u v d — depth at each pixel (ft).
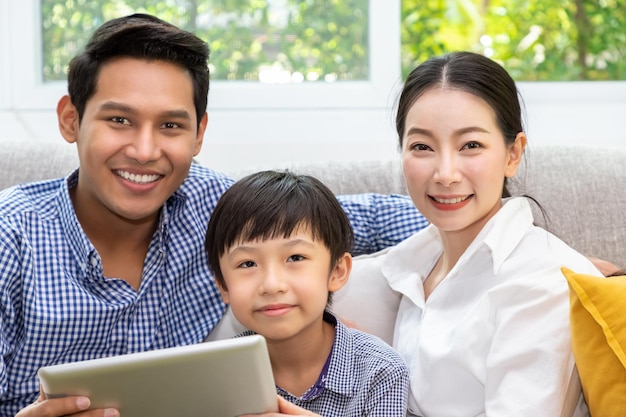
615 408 3.29
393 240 4.75
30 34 6.35
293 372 3.91
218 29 6.49
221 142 6.18
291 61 6.57
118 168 3.86
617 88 6.64
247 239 3.67
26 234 3.90
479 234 3.94
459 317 3.89
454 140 3.79
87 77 3.84
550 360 3.42
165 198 4.02
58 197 4.12
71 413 3.09
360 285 4.50
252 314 3.67
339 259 3.94
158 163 3.88
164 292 4.18
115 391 3.05
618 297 3.31
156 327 4.13
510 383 3.46
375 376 3.77
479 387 3.73
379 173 5.17
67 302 3.87
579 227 4.71
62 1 6.41
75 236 3.99
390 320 4.48
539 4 6.62
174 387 3.02
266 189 3.80
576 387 3.65
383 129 6.47
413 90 3.97
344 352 3.88
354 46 6.60
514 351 3.48
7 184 4.83
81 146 3.92
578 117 6.54
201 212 4.40
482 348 3.66
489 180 3.81
